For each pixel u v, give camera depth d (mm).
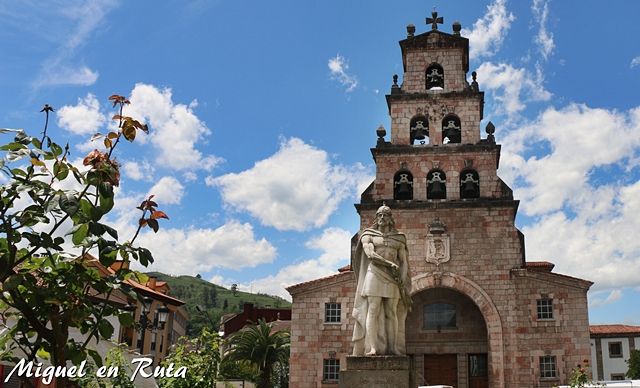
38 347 7121
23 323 7207
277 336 66562
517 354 37969
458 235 40438
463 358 40219
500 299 39031
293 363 39938
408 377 12961
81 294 7258
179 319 80000
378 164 42844
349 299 40500
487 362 39969
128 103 7668
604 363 72562
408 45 45906
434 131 43531
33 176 7109
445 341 40562
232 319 96500
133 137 7547
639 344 72500
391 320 13844
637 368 69125
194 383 20172
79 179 6996
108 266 6863
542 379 37344
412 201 41375
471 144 42531
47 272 7227
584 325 37875
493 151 42125
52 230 6934
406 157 42781
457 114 43812
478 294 39281
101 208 6824
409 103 44312
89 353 7445
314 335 40219
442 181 42188
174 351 22891
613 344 73062
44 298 6898
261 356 65250
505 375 37688
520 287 39094
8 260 6895
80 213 6785
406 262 14359
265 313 99562
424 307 41438
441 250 40219
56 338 7008
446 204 41062
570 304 38375
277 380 75500
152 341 53531
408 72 45250
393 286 13883
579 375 29484
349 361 13289
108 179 7039
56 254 7215
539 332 38188
